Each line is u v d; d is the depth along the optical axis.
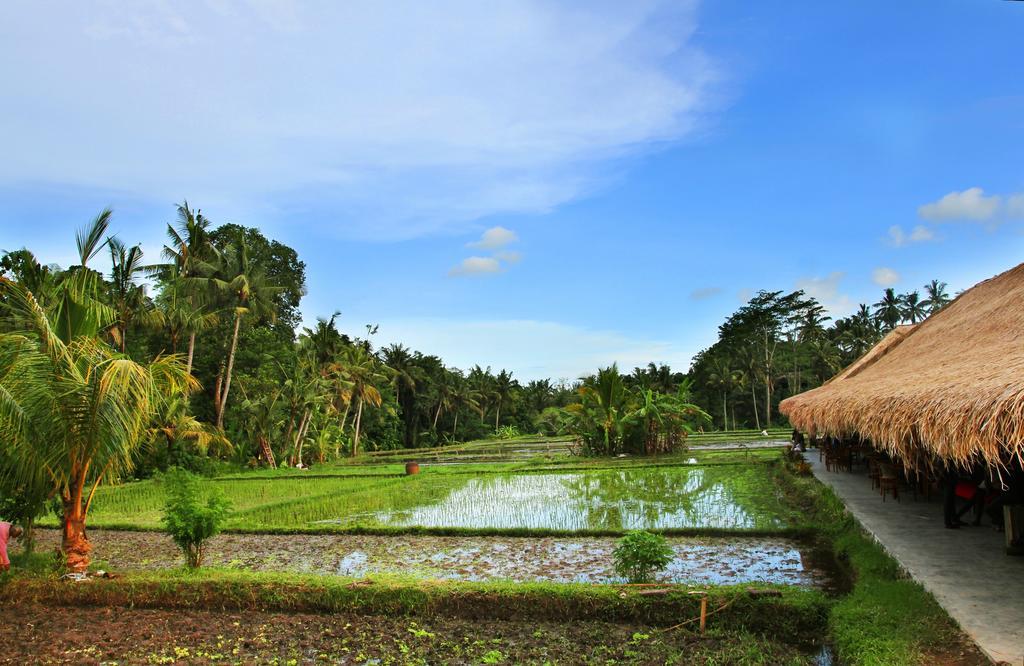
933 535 9.68
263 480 23.91
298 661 6.91
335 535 13.31
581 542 11.91
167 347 31.98
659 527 12.59
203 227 30.95
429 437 64.81
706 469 22.48
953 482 10.08
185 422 26.34
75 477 9.87
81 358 10.23
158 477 22.94
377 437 56.91
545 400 85.19
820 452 22.36
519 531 12.70
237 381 34.12
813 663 6.39
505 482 21.08
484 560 10.79
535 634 7.32
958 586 7.18
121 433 9.95
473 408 70.69
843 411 10.35
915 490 12.92
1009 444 5.44
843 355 62.91
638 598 7.68
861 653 5.97
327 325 40.50
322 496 18.44
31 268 19.06
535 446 47.44
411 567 10.52
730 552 10.66
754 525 12.58
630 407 30.62
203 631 7.89
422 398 63.94
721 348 68.19
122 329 25.36
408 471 24.45
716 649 6.73
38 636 7.83
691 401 68.69
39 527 15.02
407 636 7.46
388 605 8.28
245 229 43.50
